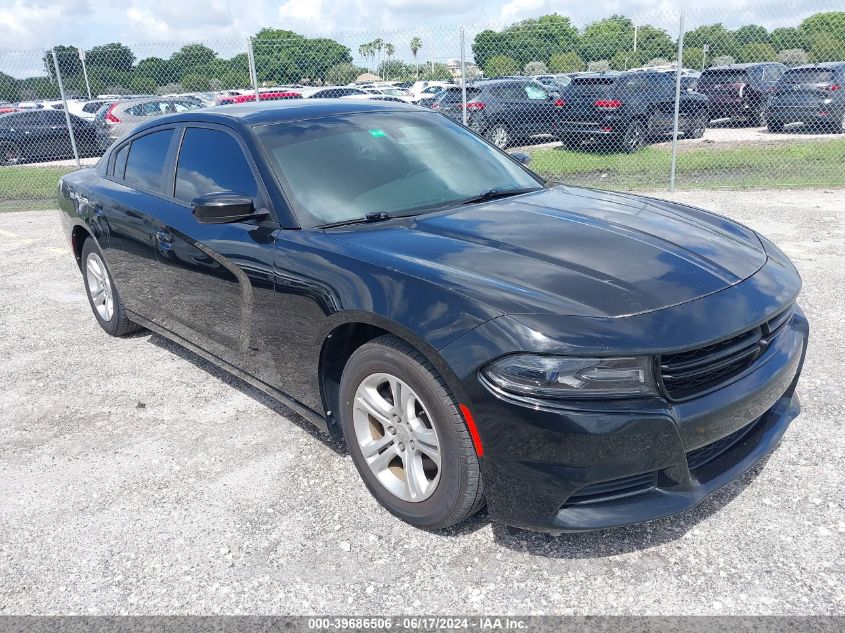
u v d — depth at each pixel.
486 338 2.23
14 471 3.29
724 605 2.23
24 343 4.96
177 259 3.65
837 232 6.85
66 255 7.57
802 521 2.61
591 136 13.38
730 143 14.20
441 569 2.47
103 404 3.94
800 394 3.56
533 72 14.26
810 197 8.72
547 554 2.52
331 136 3.47
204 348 3.81
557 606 2.28
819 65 14.16
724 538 2.55
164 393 4.04
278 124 3.49
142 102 16.16
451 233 2.85
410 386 2.48
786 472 2.92
